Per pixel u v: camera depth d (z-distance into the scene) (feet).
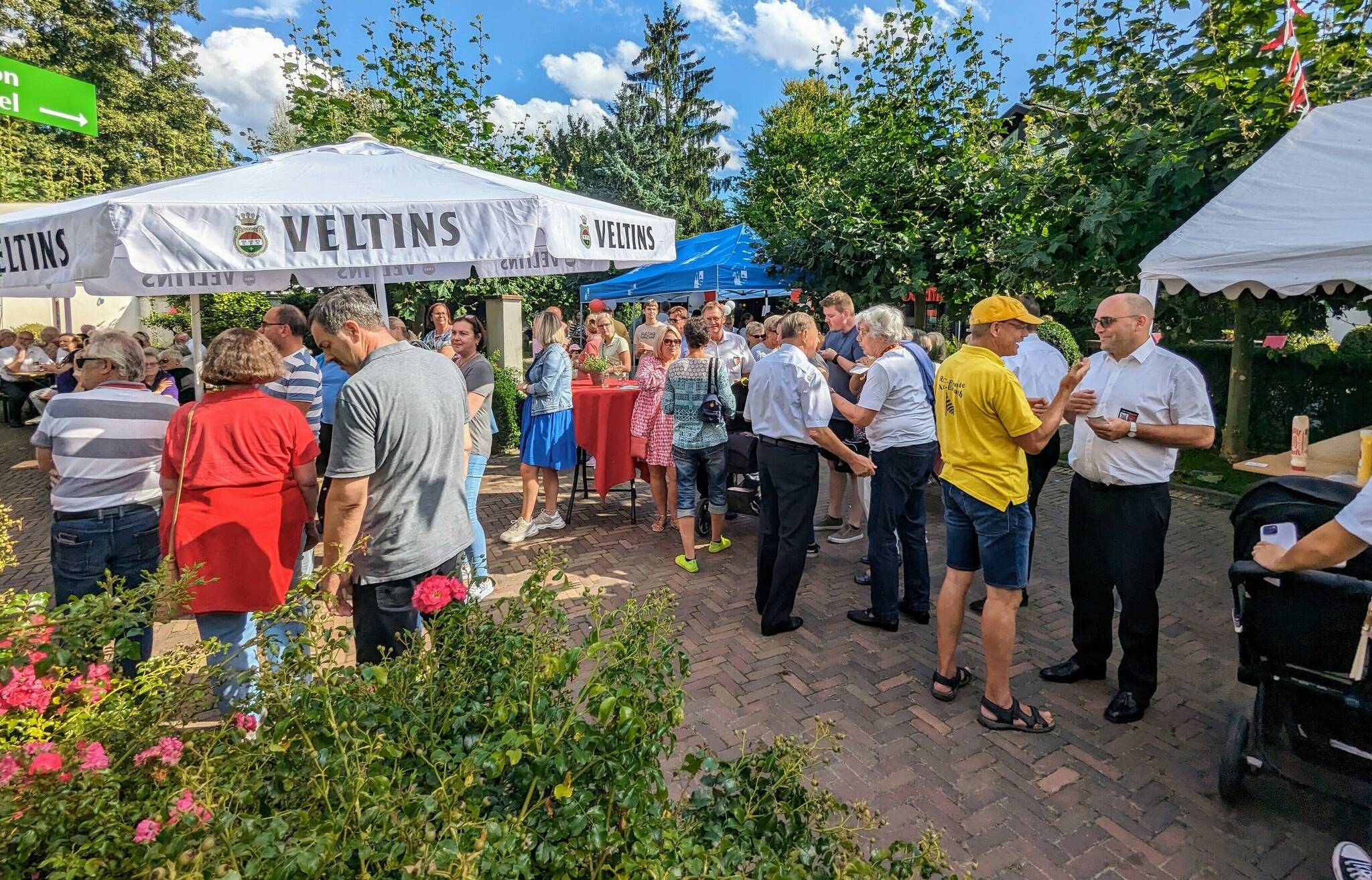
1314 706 7.43
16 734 4.75
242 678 5.59
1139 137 19.34
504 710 4.93
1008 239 24.16
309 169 12.36
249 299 56.08
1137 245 19.77
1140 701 10.37
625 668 5.48
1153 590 10.15
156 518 9.38
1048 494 23.67
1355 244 10.90
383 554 7.72
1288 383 28.76
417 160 13.56
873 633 13.26
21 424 38.96
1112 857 7.84
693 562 16.15
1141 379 9.84
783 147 60.85
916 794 8.86
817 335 12.50
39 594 5.37
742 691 11.21
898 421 12.63
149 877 3.55
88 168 81.46
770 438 12.55
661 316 36.52
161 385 18.45
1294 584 7.20
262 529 8.31
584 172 86.07
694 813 4.94
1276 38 17.37
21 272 10.32
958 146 27.50
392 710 5.14
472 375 14.24
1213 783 9.05
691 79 112.98
